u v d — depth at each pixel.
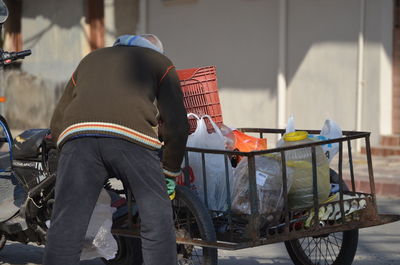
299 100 15.94
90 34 19.89
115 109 5.06
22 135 6.79
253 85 16.62
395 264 7.46
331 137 6.65
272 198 5.77
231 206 5.81
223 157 5.92
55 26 20.62
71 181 5.07
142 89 5.16
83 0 19.89
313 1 15.55
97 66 5.26
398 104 14.92
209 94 6.85
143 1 18.52
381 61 14.68
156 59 5.31
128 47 5.39
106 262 6.65
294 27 15.88
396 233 9.05
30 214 6.45
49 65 20.83
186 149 5.89
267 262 7.59
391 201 11.65
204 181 5.91
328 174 6.14
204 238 5.60
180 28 17.88
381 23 14.62
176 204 5.82
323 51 15.49
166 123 5.25
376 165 13.81
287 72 16.08
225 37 17.03
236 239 5.81
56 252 5.07
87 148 5.06
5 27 21.56
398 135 14.78
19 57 7.13
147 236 5.13
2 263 7.52
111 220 5.87
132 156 5.05
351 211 6.17
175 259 5.19
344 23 15.13
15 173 6.77
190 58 17.73
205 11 17.36
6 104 21.88
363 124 15.01
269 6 16.22
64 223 5.07
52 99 20.78
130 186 5.13
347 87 15.19
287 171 5.88
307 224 5.96
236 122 16.98
